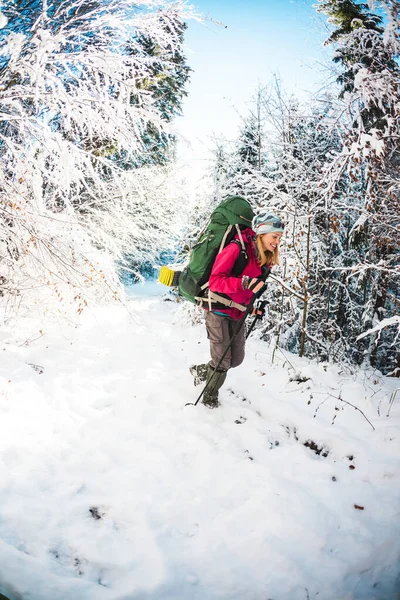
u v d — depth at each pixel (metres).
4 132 4.91
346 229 7.15
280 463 2.65
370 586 1.87
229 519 2.18
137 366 4.24
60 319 5.35
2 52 3.76
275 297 6.57
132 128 5.05
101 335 5.38
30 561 1.74
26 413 2.89
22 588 1.61
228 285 2.76
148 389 3.58
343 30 6.69
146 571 1.84
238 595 1.78
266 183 6.10
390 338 7.98
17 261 4.50
